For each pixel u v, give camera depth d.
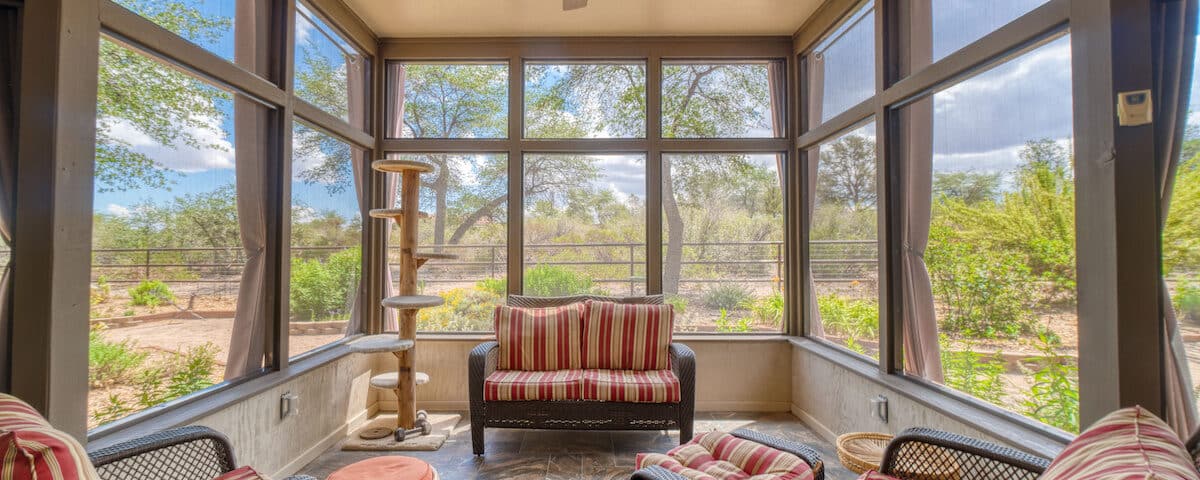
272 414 2.33
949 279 2.15
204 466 1.48
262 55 2.49
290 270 2.63
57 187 1.49
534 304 3.27
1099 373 1.50
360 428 3.14
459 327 3.59
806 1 3.07
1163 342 1.42
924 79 2.25
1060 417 1.66
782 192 3.60
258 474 1.45
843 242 2.99
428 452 2.76
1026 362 1.78
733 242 3.59
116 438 1.67
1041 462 1.21
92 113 1.60
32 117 1.47
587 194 3.62
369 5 3.13
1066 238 1.64
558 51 3.59
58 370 1.50
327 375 2.81
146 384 1.86
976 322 2.00
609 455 2.72
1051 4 1.64
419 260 3.04
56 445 0.92
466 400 3.46
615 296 3.30
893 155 2.54
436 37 3.58
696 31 3.49
